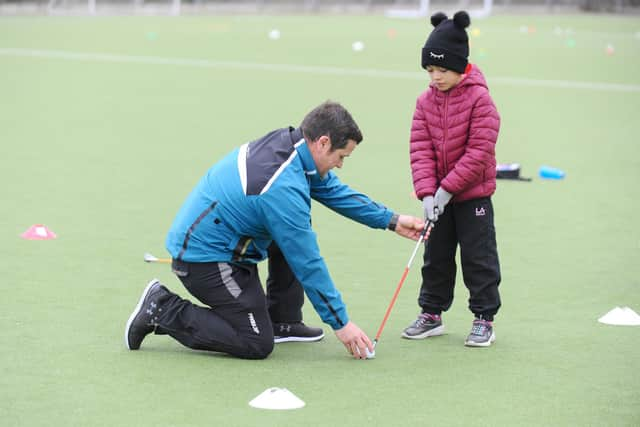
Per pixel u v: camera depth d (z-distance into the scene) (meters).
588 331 6.99
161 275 8.16
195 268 6.26
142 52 28.92
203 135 15.41
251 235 6.27
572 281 8.25
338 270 8.48
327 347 6.66
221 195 6.22
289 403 5.50
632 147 15.19
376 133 15.91
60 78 22.61
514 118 17.97
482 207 6.62
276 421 5.29
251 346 6.27
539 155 14.38
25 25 37.88
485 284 6.66
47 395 5.60
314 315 7.41
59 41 31.59
